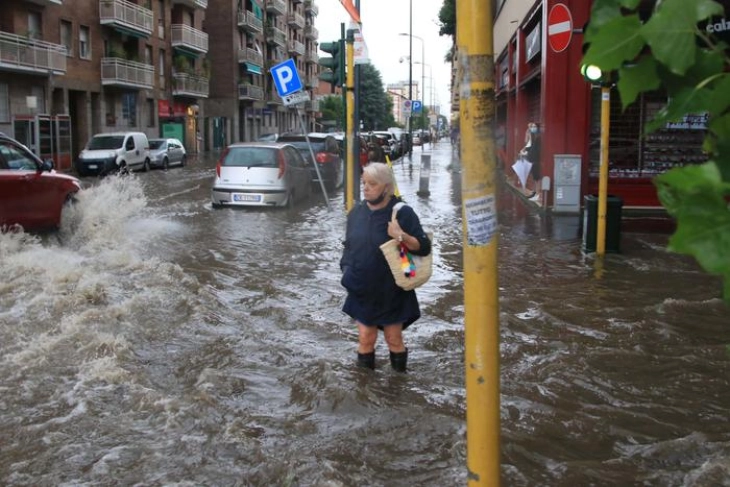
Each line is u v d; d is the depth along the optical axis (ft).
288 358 20.02
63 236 39.68
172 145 127.13
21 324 22.34
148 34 152.05
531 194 61.46
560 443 14.78
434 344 21.67
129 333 21.67
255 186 55.31
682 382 18.33
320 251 37.93
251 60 224.94
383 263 18.12
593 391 17.70
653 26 3.90
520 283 29.48
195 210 55.16
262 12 247.50
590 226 36.60
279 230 45.29
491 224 8.35
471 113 8.21
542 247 38.42
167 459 13.66
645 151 52.70
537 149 60.13
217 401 16.75
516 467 13.61
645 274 31.22
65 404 16.34
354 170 51.49
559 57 51.52
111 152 105.81
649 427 15.64
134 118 153.58
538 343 21.43
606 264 33.42
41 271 29.43
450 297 27.76
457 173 107.76
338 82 50.67
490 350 8.55
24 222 36.99
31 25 116.67
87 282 27.25
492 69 8.11
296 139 72.49
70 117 123.54
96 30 135.64
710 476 12.72
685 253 3.54
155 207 56.80
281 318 24.23
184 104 182.29
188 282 28.63
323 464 13.52
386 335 18.84
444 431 15.24
